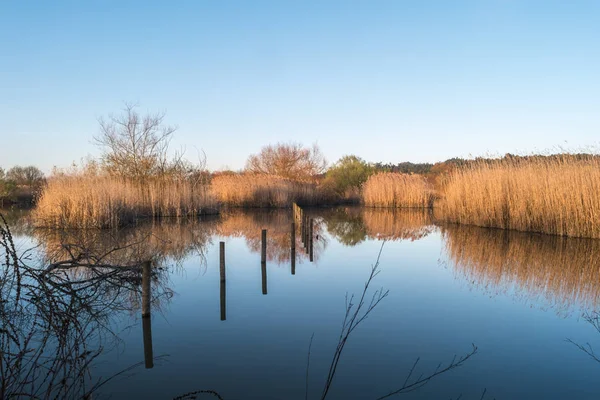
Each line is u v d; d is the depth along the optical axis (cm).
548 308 901
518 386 566
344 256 1516
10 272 877
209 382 567
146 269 793
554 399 532
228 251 1605
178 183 2975
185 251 1586
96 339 718
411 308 898
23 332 686
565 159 1953
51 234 1892
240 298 966
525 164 2183
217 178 4278
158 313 857
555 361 643
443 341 717
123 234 1947
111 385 557
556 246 1639
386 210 3828
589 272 1228
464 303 934
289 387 553
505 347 693
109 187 2305
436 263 1379
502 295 996
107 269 1155
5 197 4050
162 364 620
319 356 651
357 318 825
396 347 690
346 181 4956
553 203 1892
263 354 657
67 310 631
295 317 834
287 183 4412
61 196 2122
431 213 3469
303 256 1510
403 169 6912
